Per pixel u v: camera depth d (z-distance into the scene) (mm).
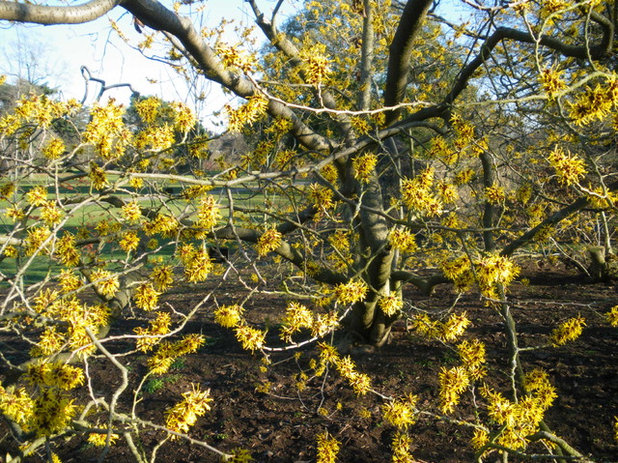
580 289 7246
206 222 2352
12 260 9383
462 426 3879
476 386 4379
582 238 8727
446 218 3633
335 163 4582
